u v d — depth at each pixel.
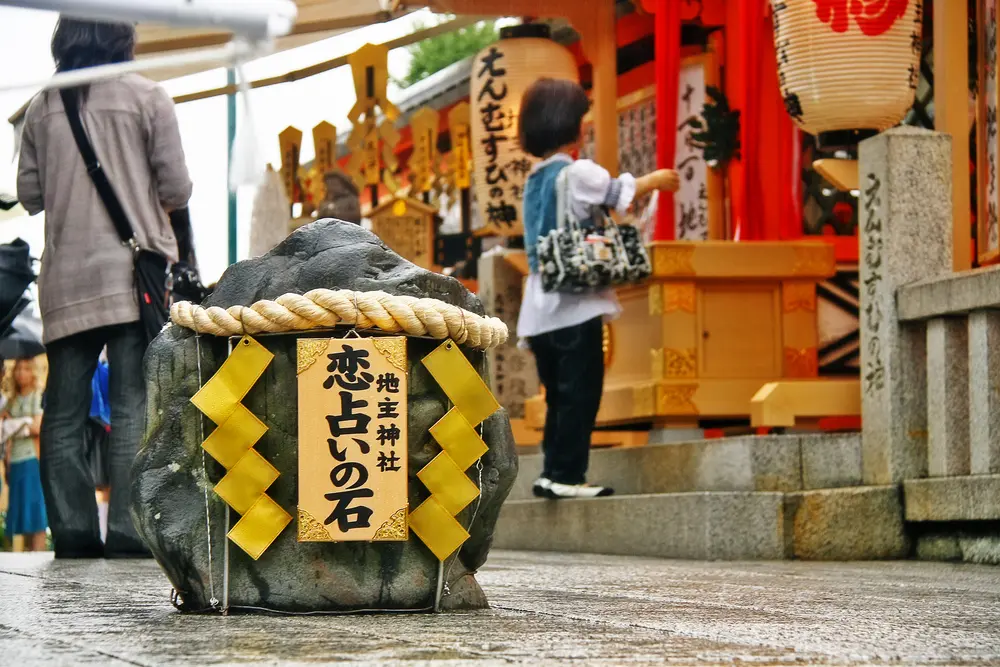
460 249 14.02
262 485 3.08
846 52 6.71
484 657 2.25
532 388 10.63
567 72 9.88
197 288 6.26
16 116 6.56
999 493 5.53
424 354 3.17
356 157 12.68
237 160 1.91
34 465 11.43
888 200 6.25
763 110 9.40
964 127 6.94
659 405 7.82
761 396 6.88
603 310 6.88
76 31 6.04
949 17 6.91
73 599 3.54
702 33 9.94
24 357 9.70
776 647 2.44
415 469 3.14
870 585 4.24
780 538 6.09
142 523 3.11
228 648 2.37
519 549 7.84
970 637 2.64
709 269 7.89
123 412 6.05
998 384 5.72
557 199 6.80
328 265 3.21
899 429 6.22
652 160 10.69
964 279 5.79
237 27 1.66
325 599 3.07
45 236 6.15
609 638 2.56
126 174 6.05
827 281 9.02
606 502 6.98
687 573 4.95
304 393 3.05
